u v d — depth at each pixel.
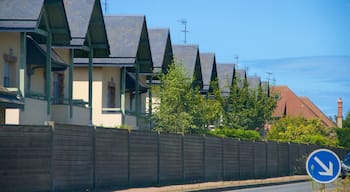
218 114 75.25
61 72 52.84
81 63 56.53
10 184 30.62
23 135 31.38
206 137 53.75
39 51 45.53
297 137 93.06
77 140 35.81
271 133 94.81
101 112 58.94
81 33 49.19
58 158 33.75
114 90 61.66
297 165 75.44
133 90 65.25
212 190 45.72
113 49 58.84
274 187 53.59
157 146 45.66
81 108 50.81
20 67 41.84
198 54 79.50
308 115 142.75
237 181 57.09
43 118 44.47
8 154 30.62
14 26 40.59
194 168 51.47
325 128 107.38
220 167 56.22
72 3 50.84
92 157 37.47
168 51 70.75
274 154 69.06
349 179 33.00
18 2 41.34
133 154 42.38
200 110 65.44
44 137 32.62
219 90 86.38
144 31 61.69
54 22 44.59
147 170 44.22
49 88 45.12
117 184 40.38
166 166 46.91
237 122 88.69
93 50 54.00
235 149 59.41
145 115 64.75
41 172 32.38
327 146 85.50
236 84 90.25
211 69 86.25
